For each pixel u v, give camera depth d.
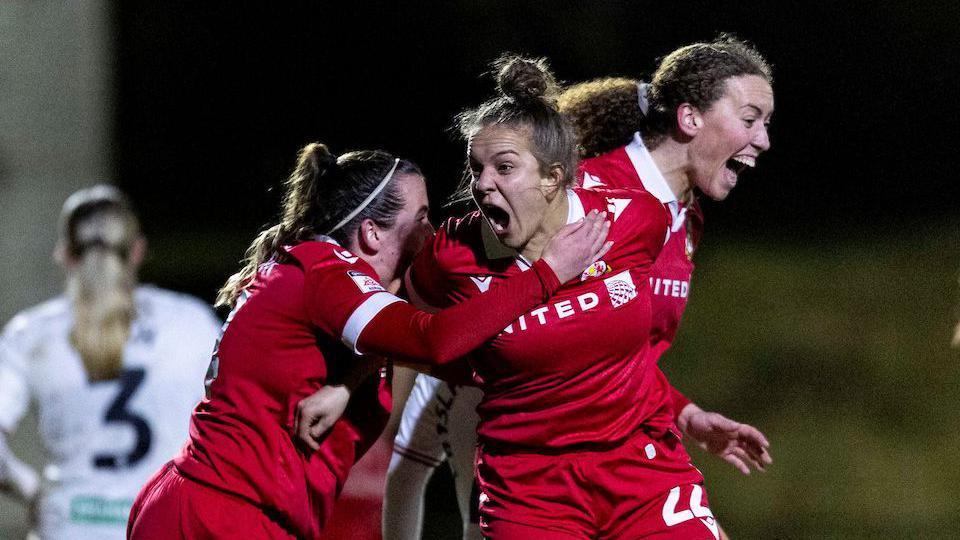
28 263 22.39
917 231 61.56
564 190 11.80
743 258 57.66
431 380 14.97
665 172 13.45
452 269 12.04
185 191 71.81
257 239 12.83
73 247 15.16
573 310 11.68
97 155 23.02
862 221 64.94
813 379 37.72
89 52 22.86
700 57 13.16
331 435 12.30
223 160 71.69
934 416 33.84
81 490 14.88
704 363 39.94
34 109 22.42
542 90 12.09
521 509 12.22
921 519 26.11
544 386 11.94
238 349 12.04
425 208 12.55
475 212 12.27
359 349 11.66
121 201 15.49
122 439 14.91
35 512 15.25
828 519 26.58
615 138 13.70
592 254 11.56
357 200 12.26
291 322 11.91
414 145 68.38
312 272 11.88
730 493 28.84
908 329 43.56
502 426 12.28
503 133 11.36
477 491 14.58
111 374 14.97
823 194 68.44
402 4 67.94
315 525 12.38
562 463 12.18
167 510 12.03
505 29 67.06
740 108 13.02
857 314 46.19
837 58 68.62
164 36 70.31
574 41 66.06
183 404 15.08
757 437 13.80
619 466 12.32
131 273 15.31
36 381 15.05
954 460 30.08
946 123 68.94
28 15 22.34
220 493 11.93
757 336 43.50
